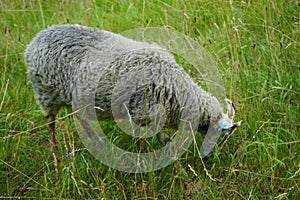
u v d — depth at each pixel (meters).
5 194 4.08
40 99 4.57
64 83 4.30
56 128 4.83
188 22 5.76
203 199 3.94
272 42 5.19
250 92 4.75
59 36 4.30
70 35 4.30
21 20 6.34
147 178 4.17
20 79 5.40
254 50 5.28
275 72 4.96
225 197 3.98
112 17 6.08
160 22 5.87
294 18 5.56
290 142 4.21
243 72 4.94
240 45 5.10
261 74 4.95
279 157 4.31
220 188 4.01
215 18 5.86
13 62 5.69
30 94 5.21
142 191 3.94
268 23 5.55
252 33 5.46
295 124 4.50
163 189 4.05
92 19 6.23
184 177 4.11
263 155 4.18
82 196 3.94
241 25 5.46
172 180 4.11
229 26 5.53
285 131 4.34
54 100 4.52
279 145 4.34
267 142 4.36
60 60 4.25
